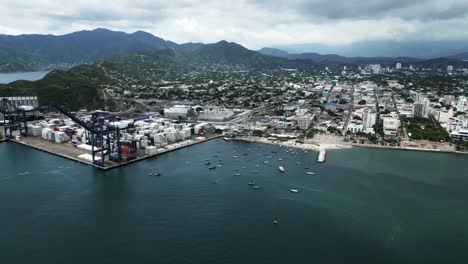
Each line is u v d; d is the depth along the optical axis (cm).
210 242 19162
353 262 17612
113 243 19112
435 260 17888
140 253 18162
